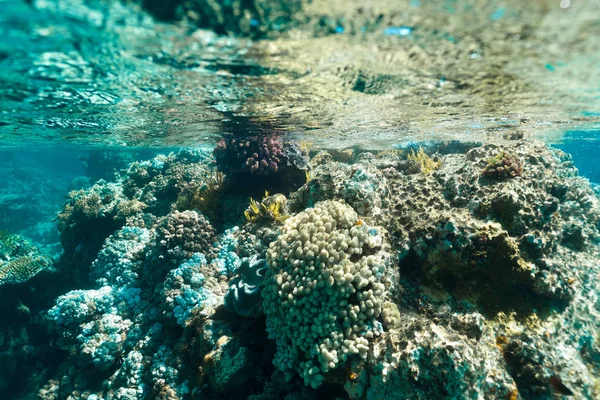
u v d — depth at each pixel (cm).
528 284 65
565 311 66
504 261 65
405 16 50
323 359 55
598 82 80
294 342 59
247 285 73
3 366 115
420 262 72
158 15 50
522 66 69
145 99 96
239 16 50
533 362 57
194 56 64
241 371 64
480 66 70
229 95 93
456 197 79
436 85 83
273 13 50
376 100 99
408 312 67
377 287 61
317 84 83
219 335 71
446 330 55
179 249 100
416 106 107
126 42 58
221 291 89
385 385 51
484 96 94
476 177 81
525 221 71
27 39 55
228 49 61
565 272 68
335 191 82
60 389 96
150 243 115
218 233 113
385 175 98
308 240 65
